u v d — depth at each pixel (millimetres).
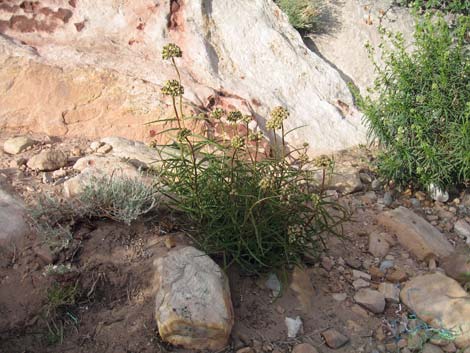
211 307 1091
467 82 1614
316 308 1245
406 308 1280
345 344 1178
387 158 1617
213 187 1226
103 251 1213
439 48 1628
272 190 1188
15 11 1715
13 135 1605
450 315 1230
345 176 1674
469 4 2439
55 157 1445
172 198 1254
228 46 1900
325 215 1354
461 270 1363
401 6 2459
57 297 1127
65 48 1713
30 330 1106
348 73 2240
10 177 1371
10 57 1627
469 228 1558
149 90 1679
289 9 2285
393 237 1485
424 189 1682
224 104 1758
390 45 2324
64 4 1765
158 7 1829
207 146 1623
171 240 1247
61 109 1648
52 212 1247
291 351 1139
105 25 1797
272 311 1206
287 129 1828
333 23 2346
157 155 1519
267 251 1225
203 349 1097
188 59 1821
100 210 1257
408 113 1605
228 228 1211
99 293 1177
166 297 1104
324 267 1350
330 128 1883
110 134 1662
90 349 1093
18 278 1151
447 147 1578
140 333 1108
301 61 1966
